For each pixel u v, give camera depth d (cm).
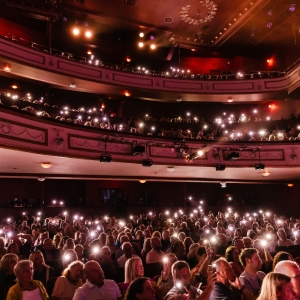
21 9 1838
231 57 2536
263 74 2356
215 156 1534
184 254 743
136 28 2145
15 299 439
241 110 2409
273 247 896
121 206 2064
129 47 2292
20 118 1054
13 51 1683
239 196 2419
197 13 2011
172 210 2222
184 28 2164
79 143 1233
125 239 830
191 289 425
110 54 2297
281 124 2164
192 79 2184
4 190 1945
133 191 2230
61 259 714
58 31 2102
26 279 449
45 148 1123
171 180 1842
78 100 2167
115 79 2023
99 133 1298
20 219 1750
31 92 1970
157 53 2372
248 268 483
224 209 2300
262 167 1530
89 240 939
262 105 2366
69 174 1648
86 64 1945
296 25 2059
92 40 2198
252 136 1742
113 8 1973
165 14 2031
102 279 439
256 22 2048
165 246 931
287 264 362
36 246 799
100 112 2006
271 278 312
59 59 1858
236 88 2188
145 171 1645
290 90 2112
